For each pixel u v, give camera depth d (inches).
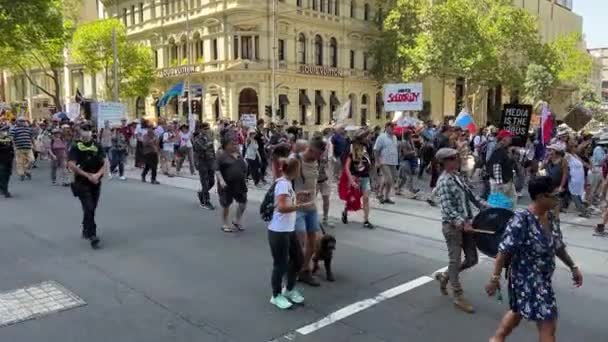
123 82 1696.6
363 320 217.9
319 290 254.1
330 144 548.7
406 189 597.9
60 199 504.1
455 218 230.1
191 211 451.2
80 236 354.3
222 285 258.5
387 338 200.5
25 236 353.1
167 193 551.5
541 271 161.5
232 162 370.6
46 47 1366.9
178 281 264.1
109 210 450.3
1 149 507.2
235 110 1578.5
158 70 1815.9
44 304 231.3
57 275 271.7
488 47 1558.8
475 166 593.0
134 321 214.1
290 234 229.1
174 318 217.5
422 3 1621.6
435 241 354.6
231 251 322.3
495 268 168.9
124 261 298.4
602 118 2667.3
